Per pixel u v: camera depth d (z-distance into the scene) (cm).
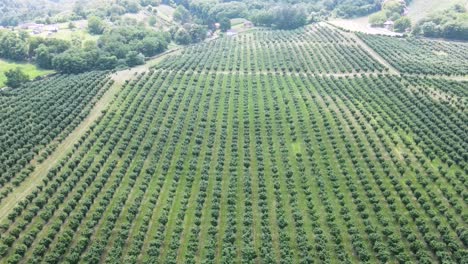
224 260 9988
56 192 12662
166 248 10569
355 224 11256
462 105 17912
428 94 19000
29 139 15475
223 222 11481
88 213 11762
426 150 14300
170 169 14000
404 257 9856
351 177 13088
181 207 11888
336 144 15062
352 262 10038
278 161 14375
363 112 17462
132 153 14700
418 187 12681
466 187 12544
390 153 14400
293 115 17700
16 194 12594
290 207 12019
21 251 10125
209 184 13162
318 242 10519
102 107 18750
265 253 10156
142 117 17450
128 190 12706
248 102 19312
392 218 11419
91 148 15275
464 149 14250
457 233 10638
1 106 18350
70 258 9912
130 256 10050
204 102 19338
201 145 15500
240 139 15950
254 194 12644
